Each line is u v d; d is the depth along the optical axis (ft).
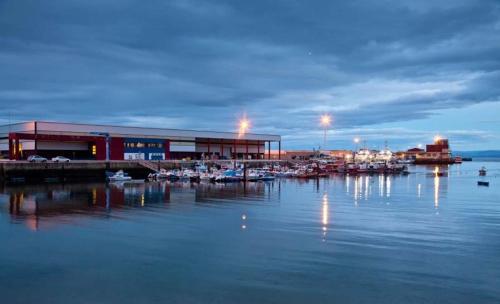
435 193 147.33
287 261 55.36
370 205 109.81
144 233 72.08
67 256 58.08
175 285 47.16
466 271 51.47
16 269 52.70
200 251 60.34
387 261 55.26
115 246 63.16
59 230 74.64
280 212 95.96
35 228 76.43
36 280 48.88
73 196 131.03
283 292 45.14
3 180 194.08
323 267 52.80
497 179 236.84
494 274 50.47
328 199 124.47
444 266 53.26
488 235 70.59
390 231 73.51
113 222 82.58
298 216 89.97
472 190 160.66
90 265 54.13
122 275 50.34
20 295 44.70
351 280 48.39
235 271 51.49
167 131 291.79
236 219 86.07
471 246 63.00
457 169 393.29
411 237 68.80
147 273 51.01
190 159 295.69
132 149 270.26
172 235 70.44
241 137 337.72
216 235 70.38
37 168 202.59
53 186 171.63
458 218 87.97
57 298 43.93
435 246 62.90
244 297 43.88
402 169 318.04
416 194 142.72
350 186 177.58
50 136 236.63
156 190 153.99
